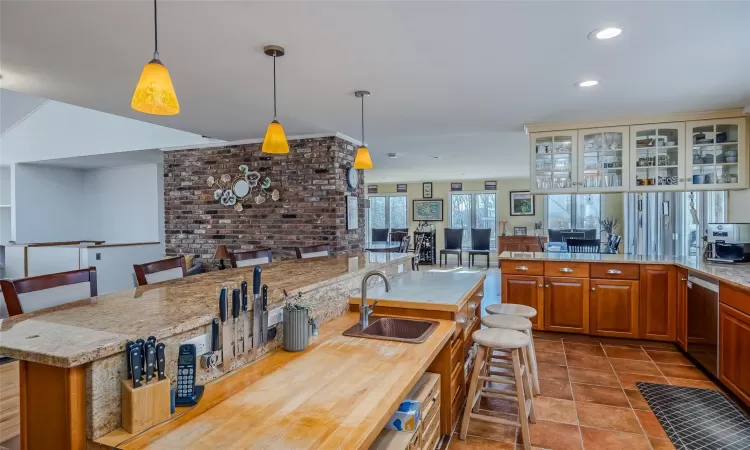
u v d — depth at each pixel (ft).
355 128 14.99
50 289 6.12
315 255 13.35
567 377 10.61
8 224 24.90
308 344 5.79
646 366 11.31
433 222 39.01
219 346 4.70
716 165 12.92
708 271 10.32
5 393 8.18
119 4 6.20
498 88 10.46
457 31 7.23
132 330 3.98
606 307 13.20
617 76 9.63
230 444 3.33
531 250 28.76
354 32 7.23
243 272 7.95
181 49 7.89
